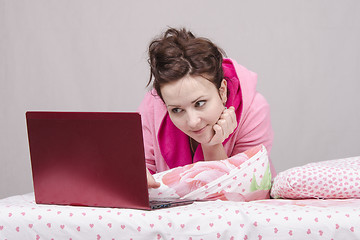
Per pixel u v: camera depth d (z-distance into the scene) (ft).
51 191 4.09
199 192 4.19
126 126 3.69
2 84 10.48
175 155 5.53
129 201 3.81
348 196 4.10
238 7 9.85
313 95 9.85
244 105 5.32
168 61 4.22
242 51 9.89
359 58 9.71
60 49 10.30
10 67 10.44
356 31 9.67
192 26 9.95
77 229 3.61
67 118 3.87
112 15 10.14
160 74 4.24
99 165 3.86
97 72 10.25
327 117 9.86
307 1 9.71
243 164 4.28
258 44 9.86
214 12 9.89
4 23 10.37
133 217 3.57
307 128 9.90
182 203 4.17
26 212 3.70
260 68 9.89
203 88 4.30
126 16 10.11
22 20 10.33
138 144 3.68
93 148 3.84
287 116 9.91
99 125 3.77
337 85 9.80
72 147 3.92
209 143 4.72
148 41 10.07
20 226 3.68
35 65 10.36
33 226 3.67
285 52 9.82
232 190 4.23
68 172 3.99
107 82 10.25
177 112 4.43
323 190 4.11
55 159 4.01
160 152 5.69
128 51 10.16
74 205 4.05
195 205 3.98
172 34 4.71
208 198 4.22
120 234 3.56
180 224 3.49
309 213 3.39
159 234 3.53
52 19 10.27
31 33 10.33
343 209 3.45
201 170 4.25
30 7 10.30
